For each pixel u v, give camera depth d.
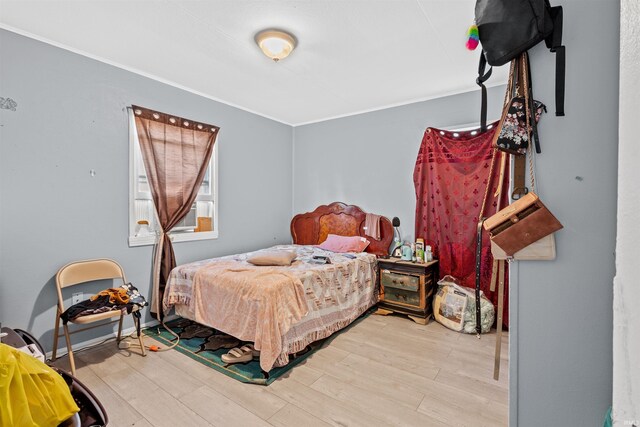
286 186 4.60
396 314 3.35
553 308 0.88
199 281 2.60
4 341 1.60
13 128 2.18
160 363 2.27
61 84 2.39
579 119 0.85
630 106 0.35
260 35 2.21
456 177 3.23
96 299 2.27
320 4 1.91
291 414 1.72
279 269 2.65
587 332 0.84
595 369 0.83
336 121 4.25
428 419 1.67
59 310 2.26
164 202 3.01
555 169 0.88
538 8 0.86
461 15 2.03
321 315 2.60
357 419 1.67
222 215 3.66
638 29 0.34
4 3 1.89
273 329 2.09
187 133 3.22
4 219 2.15
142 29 2.18
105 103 2.64
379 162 3.88
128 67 2.77
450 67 2.76
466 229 3.18
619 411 0.37
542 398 0.90
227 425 1.63
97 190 2.61
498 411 1.74
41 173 2.30
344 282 2.95
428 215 3.45
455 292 3.01
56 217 2.38
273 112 4.09
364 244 3.76
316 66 2.74
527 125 0.92
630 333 0.35
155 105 2.98
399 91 3.33
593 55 0.83
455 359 2.33
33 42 2.25
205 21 2.09
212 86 3.21
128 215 2.81
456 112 3.34
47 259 2.34
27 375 0.88
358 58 2.59
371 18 2.05
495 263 1.21
